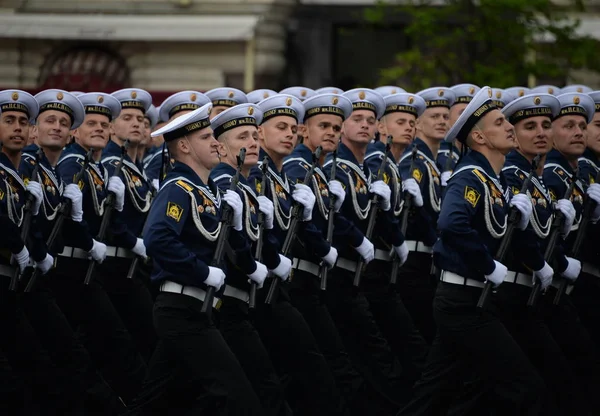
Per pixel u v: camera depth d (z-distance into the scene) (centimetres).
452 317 2812
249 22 7612
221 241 2670
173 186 2653
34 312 3039
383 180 3456
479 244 2755
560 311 3127
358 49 8012
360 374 3244
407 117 3688
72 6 7806
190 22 7644
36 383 3019
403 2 6744
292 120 3169
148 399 2742
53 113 3278
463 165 2873
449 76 6419
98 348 3231
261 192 2978
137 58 7800
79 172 3288
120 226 3366
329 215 3186
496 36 6272
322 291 3116
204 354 2605
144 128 3712
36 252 3003
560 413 2973
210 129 2716
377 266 3378
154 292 3578
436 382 2914
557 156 3281
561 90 4125
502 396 2761
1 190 2923
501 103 3466
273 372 2853
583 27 6906
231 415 2583
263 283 2933
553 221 3044
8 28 7675
